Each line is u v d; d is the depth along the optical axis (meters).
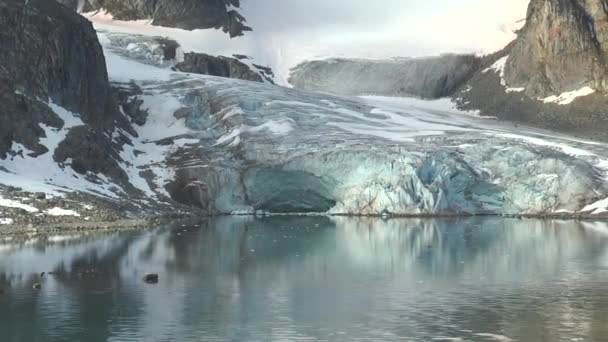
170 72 198.12
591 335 65.19
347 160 159.00
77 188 146.00
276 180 163.50
